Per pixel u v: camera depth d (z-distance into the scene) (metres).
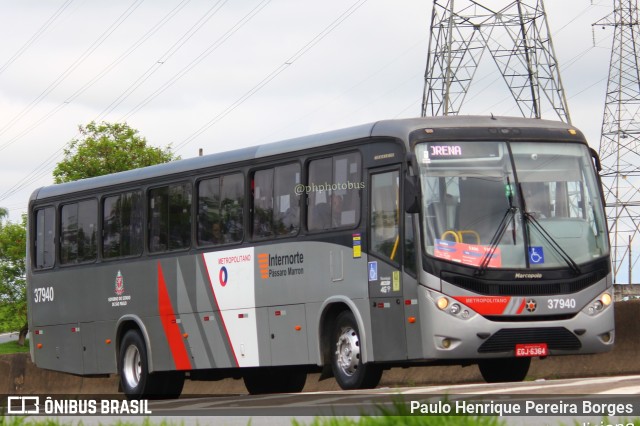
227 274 21.72
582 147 19.23
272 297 20.67
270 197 20.91
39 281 26.72
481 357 17.95
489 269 18.08
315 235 19.83
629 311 22.45
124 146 69.62
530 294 18.20
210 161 22.36
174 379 24.08
